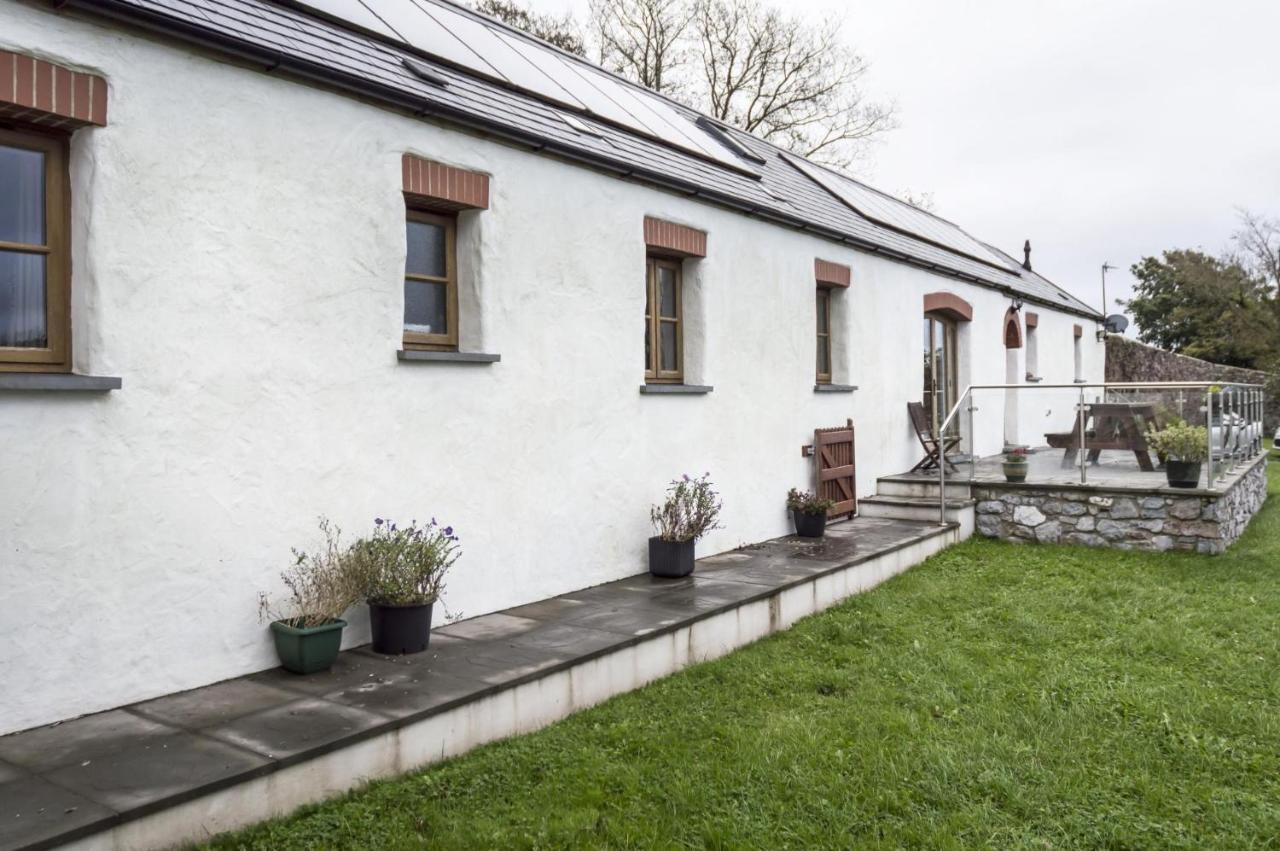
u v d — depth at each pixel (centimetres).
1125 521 957
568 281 640
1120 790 402
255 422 446
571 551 648
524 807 364
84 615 381
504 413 591
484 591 578
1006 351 1574
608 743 436
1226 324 3428
